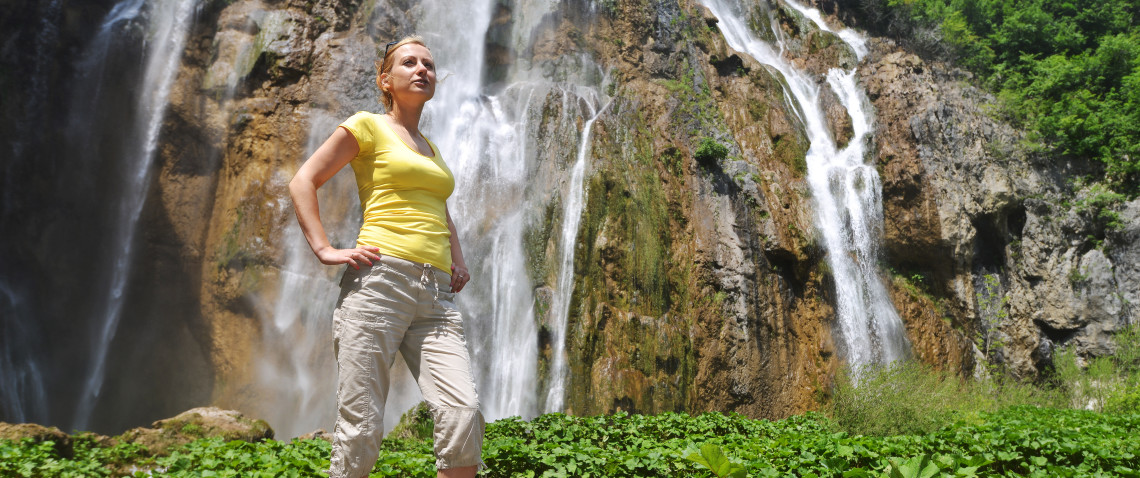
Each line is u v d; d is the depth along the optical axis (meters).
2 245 14.41
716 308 15.71
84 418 14.84
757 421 9.75
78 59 15.23
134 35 15.71
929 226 18.72
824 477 4.71
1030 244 19.84
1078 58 22.80
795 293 16.84
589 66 18.45
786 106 19.59
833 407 10.01
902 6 23.83
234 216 14.90
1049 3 25.81
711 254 16.27
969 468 3.80
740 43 21.56
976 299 19.20
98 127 15.32
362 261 2.84
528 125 16.67
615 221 15.74
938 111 19.95
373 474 4.41
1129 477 5.10
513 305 15.05
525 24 18.70
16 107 14.50
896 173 19.16
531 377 14.37
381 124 3.04
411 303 2.90
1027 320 19.34
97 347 15.09
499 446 4.84
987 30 25.56
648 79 18.84
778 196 17.53
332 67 15.89
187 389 14.84
